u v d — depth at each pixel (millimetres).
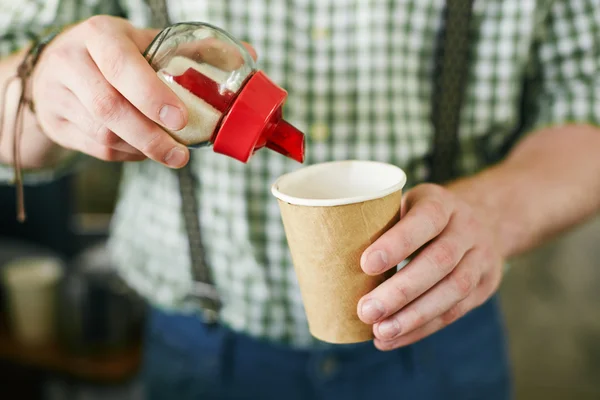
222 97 602
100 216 2207
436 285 629
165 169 1078
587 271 2328
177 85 594
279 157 1012
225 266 1073
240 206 1031
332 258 606
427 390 1135
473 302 692
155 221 1115
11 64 816
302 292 663
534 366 2291
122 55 578
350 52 992
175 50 603
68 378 1819
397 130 1019
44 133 794
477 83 1058
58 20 962
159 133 605
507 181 946
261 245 1049
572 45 1092
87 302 1714
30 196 2127
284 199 599
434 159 1052
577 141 1048
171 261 1110
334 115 1012
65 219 2172
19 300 1790
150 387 1236
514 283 2371
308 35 990
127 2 1018
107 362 1722
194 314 1144
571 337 2316
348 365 1108
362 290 624
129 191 1199
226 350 1134
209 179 1039
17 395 1936
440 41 1013
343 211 579
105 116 598
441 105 1030
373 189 690
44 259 2016
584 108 1075
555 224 934
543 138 1083
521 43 1027
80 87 605
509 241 869
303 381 1125
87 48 611
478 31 1032
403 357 1114
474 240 665
